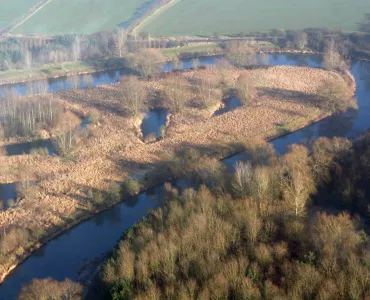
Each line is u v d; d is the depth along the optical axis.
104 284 104.06
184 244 103.56
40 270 117.50
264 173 123.25
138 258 102.44
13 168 159.12
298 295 87.00
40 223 131.75
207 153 162.25
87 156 165.38
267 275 95.75
